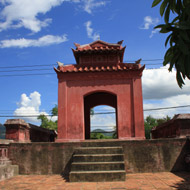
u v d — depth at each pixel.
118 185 6.05
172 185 5.91
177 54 4.48
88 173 6.63
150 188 5.65
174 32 4.51
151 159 8.06
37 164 8.23
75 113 10.35
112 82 10.66
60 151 8.31
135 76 10.68
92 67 10.91
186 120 8.72
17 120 9.17
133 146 8.20
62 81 10.71
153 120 38.97
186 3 4.64
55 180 7.03
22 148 8.39
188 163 7.94
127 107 10.37
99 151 7.75
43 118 35.56
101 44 11.70
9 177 7.53
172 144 8.22
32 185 6.35
